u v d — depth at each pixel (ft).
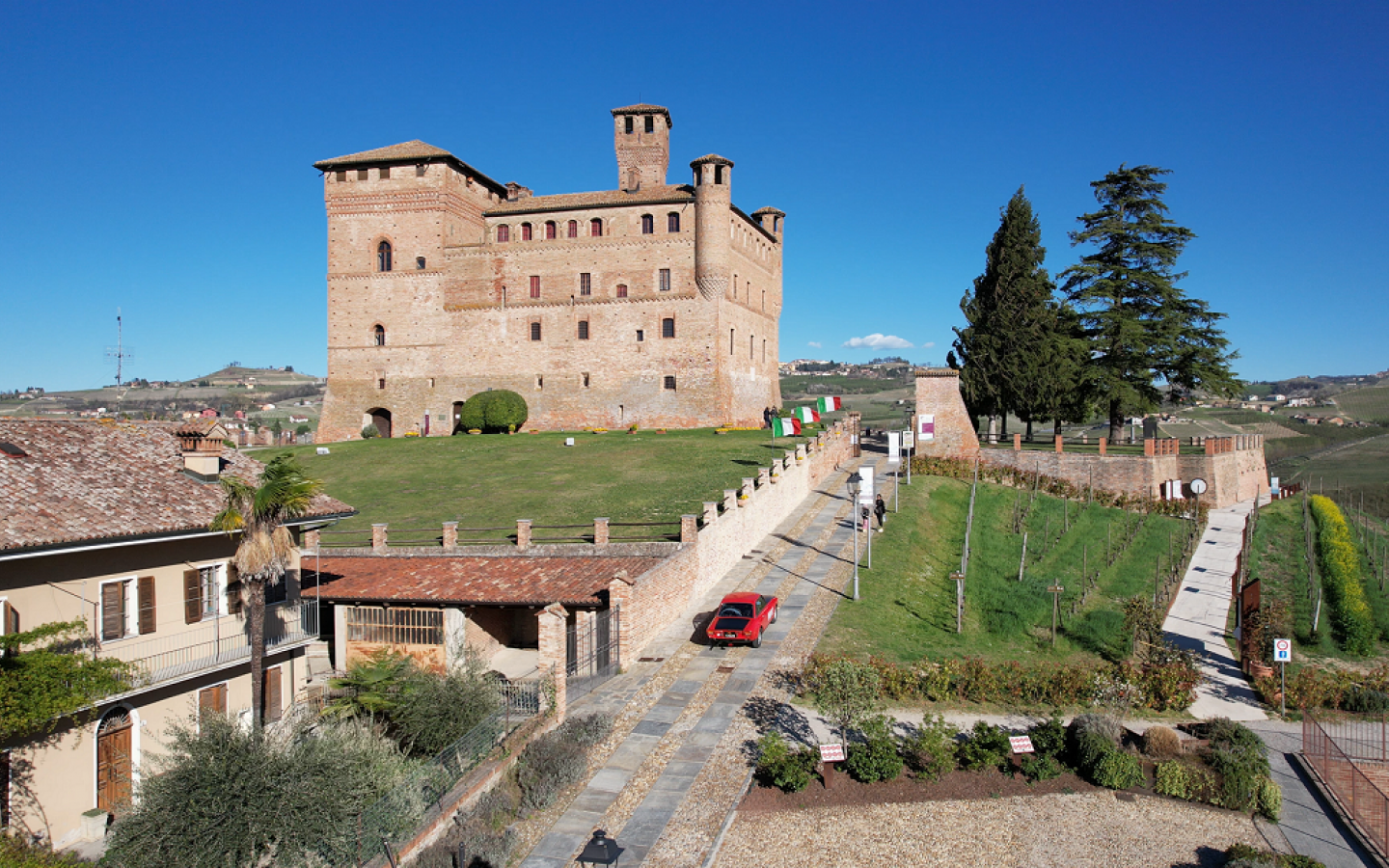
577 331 227.81
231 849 49.98
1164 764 62.54
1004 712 76.33
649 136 242.37
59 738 62.54
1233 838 57.11
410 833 52.44
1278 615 104.32
